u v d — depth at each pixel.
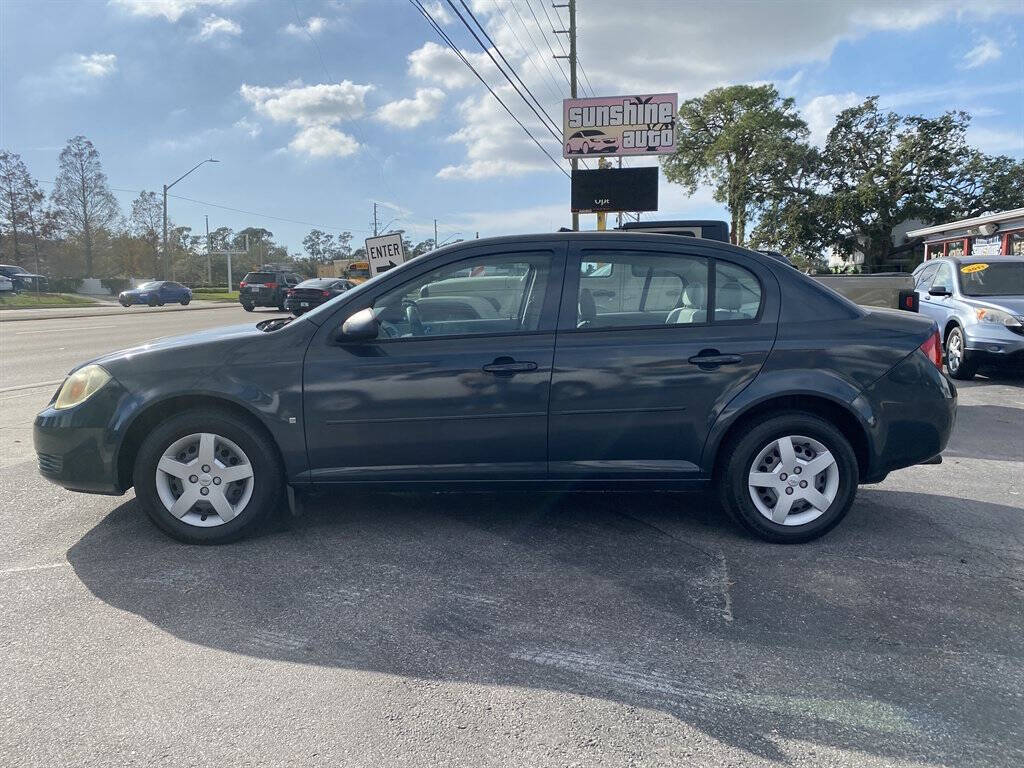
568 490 4.32
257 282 32.78
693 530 4.55
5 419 7.87
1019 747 2.54
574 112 23.86
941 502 5.13
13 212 59.25
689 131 54.75
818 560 4.09
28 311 34.53
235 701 2.79
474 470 4.24
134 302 39.78
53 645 3.18
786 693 2.85
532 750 2.52
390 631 3.31
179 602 3.58
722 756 2.49
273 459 4.22
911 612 3.49
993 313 9.89
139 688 2.87
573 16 28.92
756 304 4.31
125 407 4.15
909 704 2.78
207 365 4.17
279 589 3.73
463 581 3.82
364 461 4.22
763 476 4.26
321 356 4.18
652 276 4.30
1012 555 4.17
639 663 3.06
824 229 45.31
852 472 4.25
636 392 4.17
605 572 3.94
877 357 4.24
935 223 43.31
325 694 2.83
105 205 68.94
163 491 4.22
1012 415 8.18
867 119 44.22
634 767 2.44
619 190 20.00
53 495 5.22
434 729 2.63
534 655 3.12
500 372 4.13
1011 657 3.10
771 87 52.28
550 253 4.32
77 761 2.46
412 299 4.29
